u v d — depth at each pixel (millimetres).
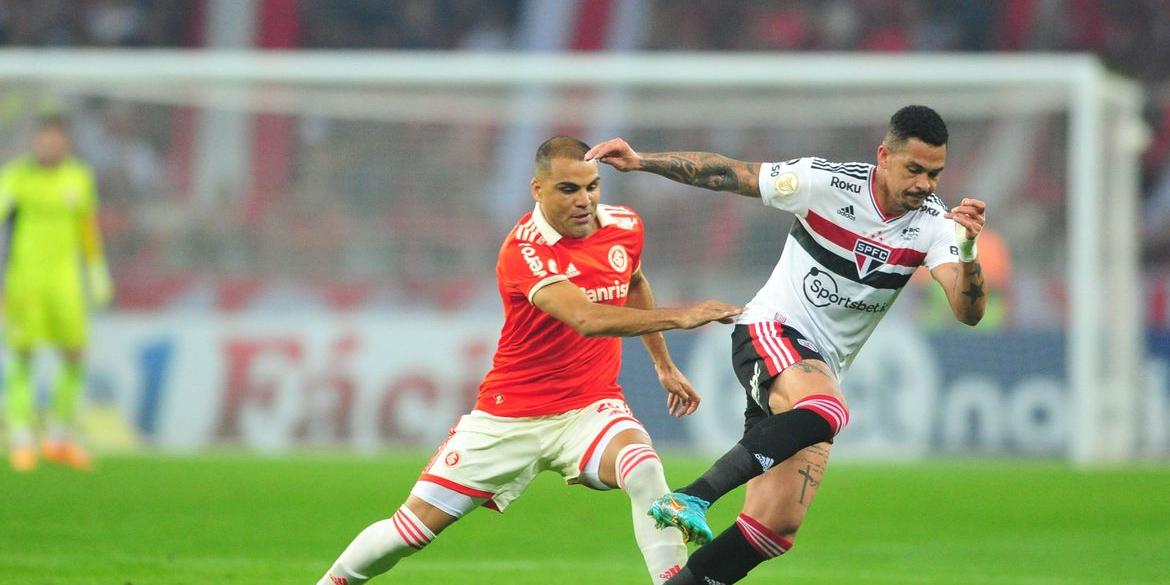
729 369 53375
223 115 60562
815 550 29906
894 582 25328
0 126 58938
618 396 21016
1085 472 45938
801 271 21125
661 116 60375
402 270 60062
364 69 58562
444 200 60531
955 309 20062
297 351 55719
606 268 20328
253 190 60406
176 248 59969
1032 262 56688
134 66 58594
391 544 20422
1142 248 73562
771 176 20688
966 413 53000
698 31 86438
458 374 55156
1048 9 82312
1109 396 56250
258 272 60000
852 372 53594
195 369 56000
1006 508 36938
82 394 56000
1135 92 59875
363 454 52781
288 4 86438
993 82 55656
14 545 28953
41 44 85000
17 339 44594
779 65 57062
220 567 26141
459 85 60844
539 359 20297
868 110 58938
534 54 87312
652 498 19547
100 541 29719
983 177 57750
